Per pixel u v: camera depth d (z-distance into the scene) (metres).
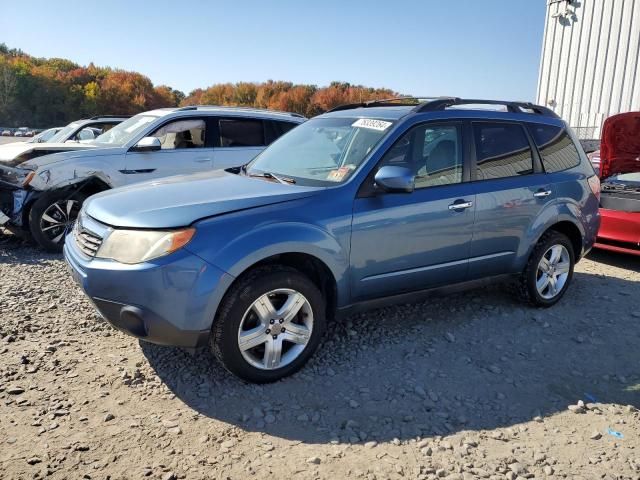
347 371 3.66
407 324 4.50
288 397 3.30
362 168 3.79
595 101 14.59
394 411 3.20
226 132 7.87
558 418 3.20
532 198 4.62
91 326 4.20
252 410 3.13
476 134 4.40
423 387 3.49
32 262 6.10
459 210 4.14
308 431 2.96
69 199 6.65
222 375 3.52
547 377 3.71
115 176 6.91
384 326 4.44
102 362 3.63
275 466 2.66
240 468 2.63
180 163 7.41
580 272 6.29
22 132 60.91
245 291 3.23
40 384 3.31
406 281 4.00
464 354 3.99
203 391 3.31
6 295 4.80
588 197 5.13
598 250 7.39
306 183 3.83
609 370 3.84
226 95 130.88
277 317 3.41
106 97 99.94
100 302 3.20
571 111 15.33
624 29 13.71
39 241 6.52
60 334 4.04
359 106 4.95
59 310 4.51
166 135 7.44
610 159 6.58
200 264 3.10
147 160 7.17
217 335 3.23
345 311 3.79
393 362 3.82
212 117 7.79
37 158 6.55
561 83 15.65
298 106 116.06
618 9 13.82
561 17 15.52
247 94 129.88
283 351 3.56
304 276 3.48
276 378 3.46
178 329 3.12
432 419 3.13
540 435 3.02
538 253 4.74
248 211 3.34
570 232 5.12
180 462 2.65
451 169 4.21
